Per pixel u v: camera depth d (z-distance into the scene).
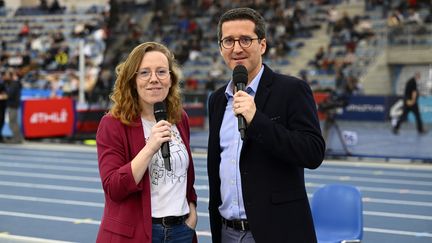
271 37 28.16
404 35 25.70
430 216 8.42
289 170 3.26
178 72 3.44
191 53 29.39
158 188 3.24
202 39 30.62
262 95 3.26
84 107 19.53
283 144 3.03
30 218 8.22
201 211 8.66
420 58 25.05
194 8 32.97
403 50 25.44
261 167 3.21
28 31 34.06
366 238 7.21
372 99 21.58
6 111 17.78
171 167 3.28
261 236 3.18
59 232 7.45
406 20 26.28
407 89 19.14
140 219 3.18
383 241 7.07
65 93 25.34
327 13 28.86
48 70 30.16
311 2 30.17
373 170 12.62
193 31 31.09
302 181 3.33
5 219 8.14
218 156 3.41
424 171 12.53
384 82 25.64
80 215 8.44
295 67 26.70
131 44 30.77
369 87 25.05
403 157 13.76
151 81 3.23
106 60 30.12
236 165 3.29
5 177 11.71
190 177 3.46
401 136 18.48
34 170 12.62
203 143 16.69
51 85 26.88
